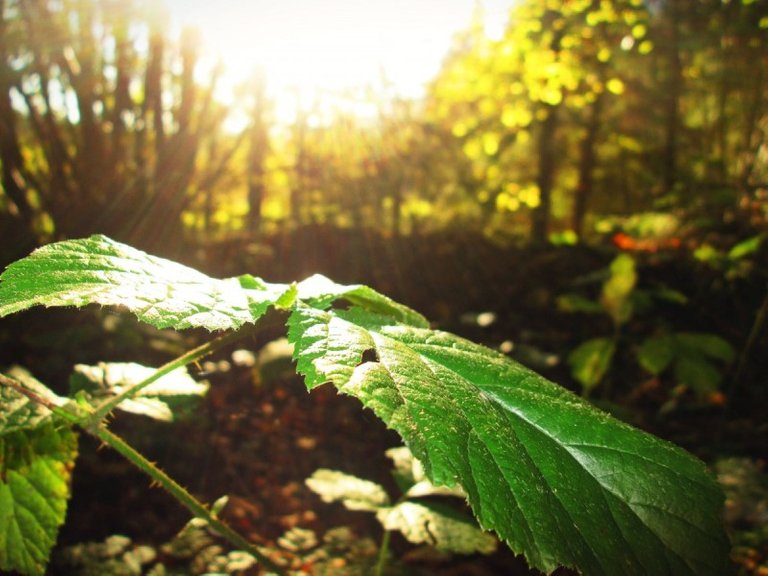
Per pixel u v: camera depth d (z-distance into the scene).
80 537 2.36
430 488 1.53
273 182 9.46
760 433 3.43
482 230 10.48
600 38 8.50
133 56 5.14
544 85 8.93
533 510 0.48
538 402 0.60
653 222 7.34
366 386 0.50
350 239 8.11
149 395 1.03
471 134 10.24
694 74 7.84
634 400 4.16
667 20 7.78
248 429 3.44
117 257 0.63
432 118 10.18
